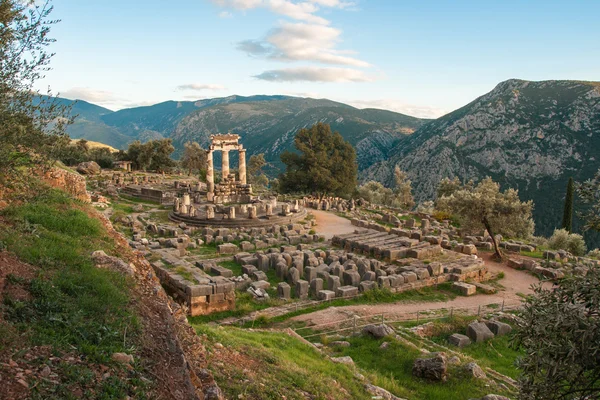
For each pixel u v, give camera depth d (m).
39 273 9.30
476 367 15.83
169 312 10.49
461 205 36.31
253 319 20.97
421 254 32.41
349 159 81.88
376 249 32.91
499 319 22.67
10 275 8.64
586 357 8.04
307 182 78.81
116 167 94.00
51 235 12.53
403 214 58.16
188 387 7.64
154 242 32.56
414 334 19.89
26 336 6.96
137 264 13.97
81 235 14.08
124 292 10.12
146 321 9.36
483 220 36.06
